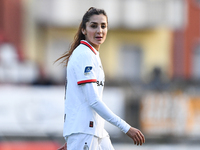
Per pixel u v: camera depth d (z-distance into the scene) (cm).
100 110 1341
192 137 4109
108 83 4088
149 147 4003
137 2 6856
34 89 3912
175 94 4153
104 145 1441
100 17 1416
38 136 3847
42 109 3881
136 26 6881
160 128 4075
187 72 6962
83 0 6738
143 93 4075
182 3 6894
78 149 1356
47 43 6781
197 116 4162
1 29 6469
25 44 6619
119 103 4006
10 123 3828
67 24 6744
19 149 3797
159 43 7006
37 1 6681
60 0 6700
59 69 5331
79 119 1359
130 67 7038
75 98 1373
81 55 1373
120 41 7006
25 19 6638
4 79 4578
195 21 6950
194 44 6969
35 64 5666
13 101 3847
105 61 6981
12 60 5059
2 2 6506
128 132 1356
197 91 4297
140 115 4034
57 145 3850
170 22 6888
